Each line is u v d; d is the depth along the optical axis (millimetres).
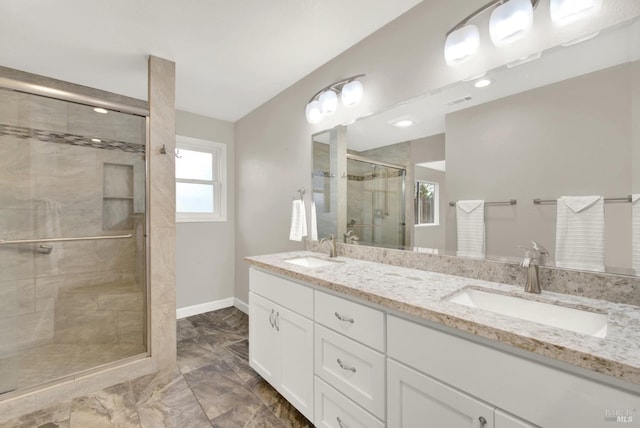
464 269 1377
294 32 1774
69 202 2113
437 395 908
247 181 3182
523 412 731
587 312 934
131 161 2100
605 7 1004
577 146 1074
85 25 1666
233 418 1546
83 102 1817
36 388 1646
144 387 1821
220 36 1802
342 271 1509
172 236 2090
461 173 1407
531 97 1182
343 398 1244
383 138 1766
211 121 3264
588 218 1055
